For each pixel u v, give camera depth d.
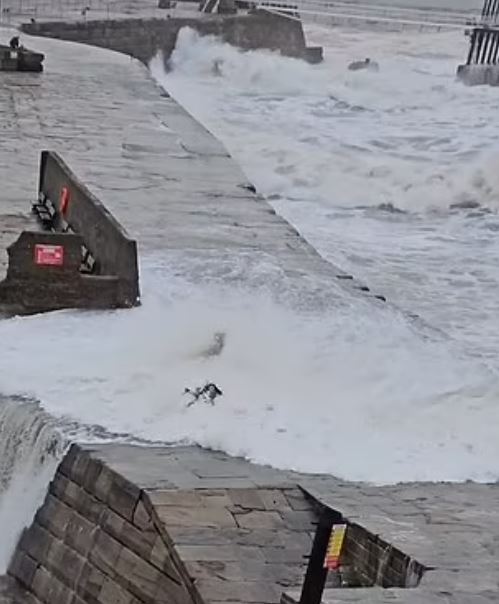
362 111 174.38
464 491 53.16
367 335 70.12
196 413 58.75
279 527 48.88
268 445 56.34
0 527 55.94
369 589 43.09
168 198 100.50
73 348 66.00
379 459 56.03
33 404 58.91
